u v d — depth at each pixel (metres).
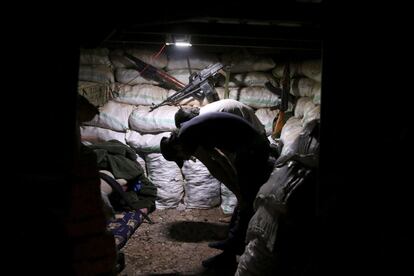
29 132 2.36
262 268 2.87
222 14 2.50
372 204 2.52
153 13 2.46
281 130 5.09
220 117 3.55
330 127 2.55
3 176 2.33
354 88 2.52
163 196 5.35
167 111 5.27
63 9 2.34
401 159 2.44
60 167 2.39
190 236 4.57
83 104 3.90
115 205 4.98
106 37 2.51
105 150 5.12
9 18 2.30
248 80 5.43
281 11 2.53
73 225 2.48
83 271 2.50
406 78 2.45
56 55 2.35
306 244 2.79
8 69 2.32
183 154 3.94
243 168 3.49
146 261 3.92
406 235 2.38
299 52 5.15
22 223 2.33
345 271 2.59
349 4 2.49
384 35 2.47
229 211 5.26
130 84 5.56
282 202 2.80
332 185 2.57
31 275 2.35
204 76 5.07
